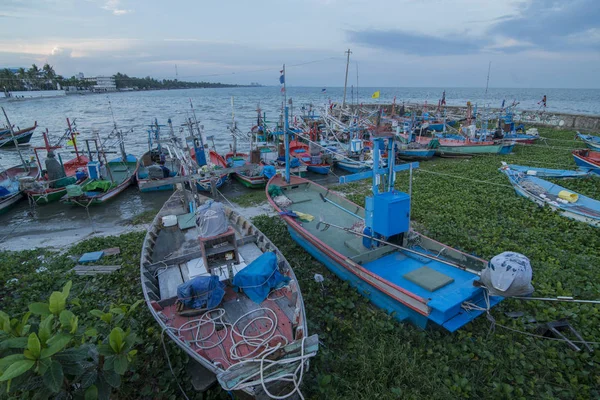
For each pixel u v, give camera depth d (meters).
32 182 18.56
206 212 7.30
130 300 8.70
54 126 50.28
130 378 6.31
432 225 12.60
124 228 14.96
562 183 17.23
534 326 7.36
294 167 21.59
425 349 6.89
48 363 3.91
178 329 6.28
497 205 14.53
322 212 12.28
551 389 5.94
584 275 9.07
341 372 6.46
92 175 20.23
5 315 4.38
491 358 6.48
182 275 8.13
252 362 5.24
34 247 13.09
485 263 7.73
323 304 8.44
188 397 6.07
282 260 8.20
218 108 81.06
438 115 41.16
